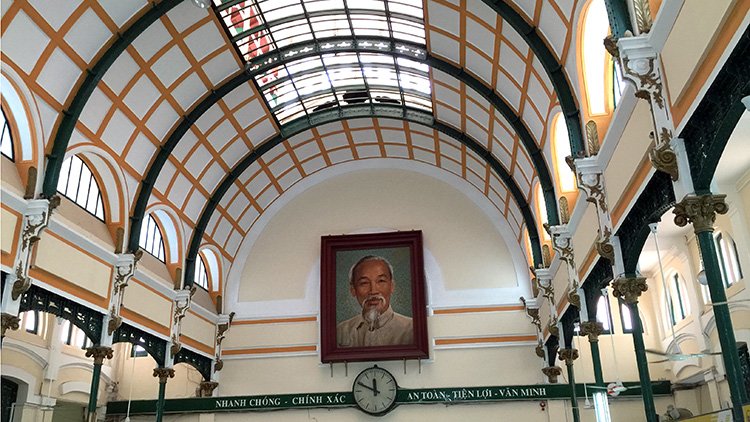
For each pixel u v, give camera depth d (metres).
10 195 18.14
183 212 29.77
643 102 13.30
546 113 21.80
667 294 30.05
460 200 35.47
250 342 33.72
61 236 20.67
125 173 24.70
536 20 19.00
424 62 25.94
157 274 27.88
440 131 31.25
